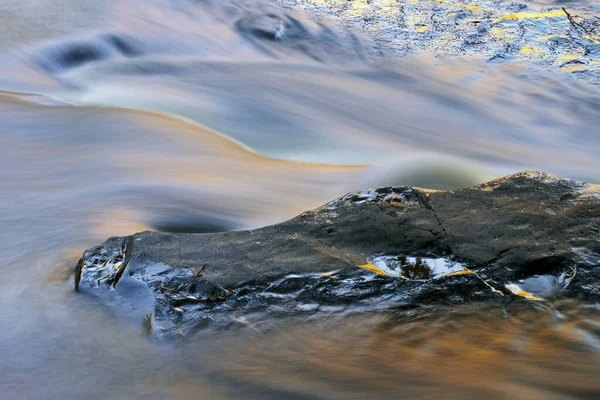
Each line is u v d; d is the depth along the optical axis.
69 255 4.09
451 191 4.48
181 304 3.41
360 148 7.88
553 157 8.29
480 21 12.40
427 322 3.31
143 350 3.10
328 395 2.65
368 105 9.26
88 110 7.32
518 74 10.34
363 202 4.35
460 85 10.02
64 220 4.70
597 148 8.58
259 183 6.07
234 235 4.04
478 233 3.96
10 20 10.13
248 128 8.10
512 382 2.65
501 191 4.43
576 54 10.95
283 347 3.11
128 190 5.39
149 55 10.22
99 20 10.66
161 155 6.36
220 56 10.62
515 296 3.50
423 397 2.55
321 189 6.27
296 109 8.79
